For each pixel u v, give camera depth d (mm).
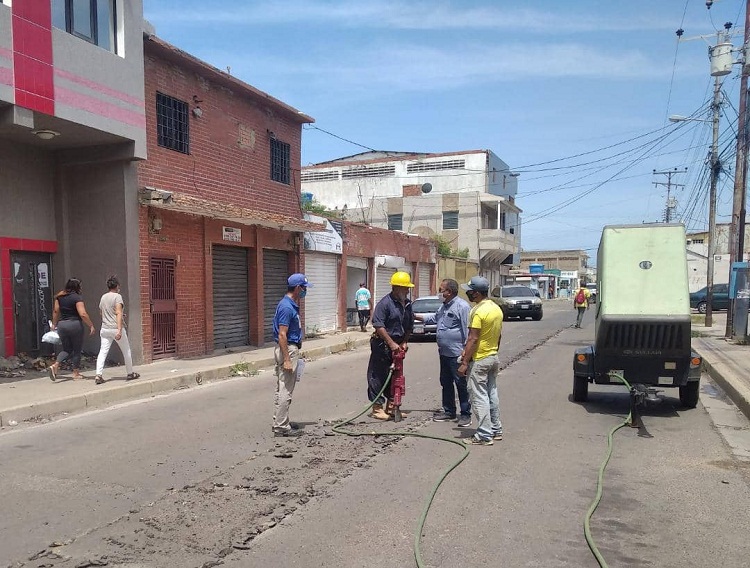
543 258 92938
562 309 45094
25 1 9234
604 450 6531
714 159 23875
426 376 11773
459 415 7602
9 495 4965
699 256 47812
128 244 11750
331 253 20875
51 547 3982
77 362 10094
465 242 40469
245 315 16219
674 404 9242
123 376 10477
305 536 4199
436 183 44250
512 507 4812
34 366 10797
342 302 21531
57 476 5465
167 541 4082
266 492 5055
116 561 3787
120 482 5297
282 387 6969
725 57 18375
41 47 9484
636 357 8312
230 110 15172
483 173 43000
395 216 42406
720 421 8078
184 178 13492
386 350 7914
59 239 11922
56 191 11922
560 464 5984
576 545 4137
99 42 10805
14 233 11039
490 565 3822
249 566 3748
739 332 17609
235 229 15289
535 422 7852
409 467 5793
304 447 6477
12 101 9055
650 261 8383
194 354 13820
